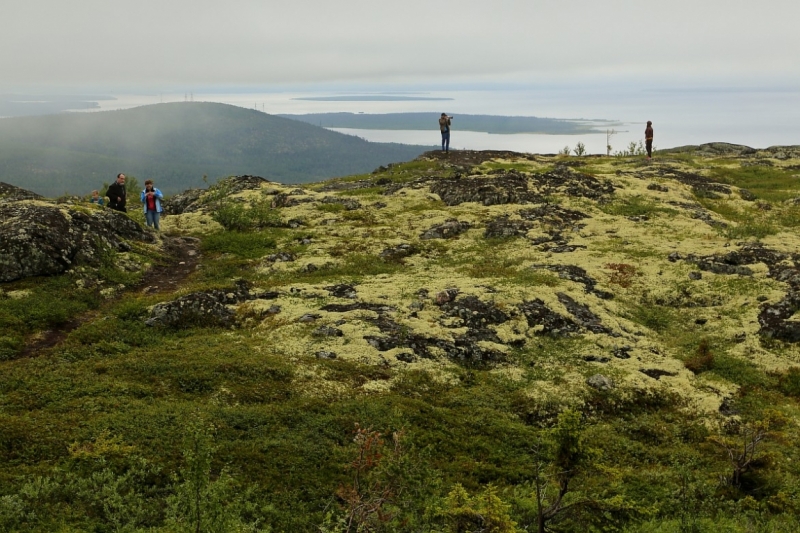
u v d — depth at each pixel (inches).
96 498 506.0
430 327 991.0
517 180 2037.4
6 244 1100.5
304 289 1182.3
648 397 844.6
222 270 1352.1
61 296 1061.8
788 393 861.8
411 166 2714.1
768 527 538.3
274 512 532.4
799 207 1877.5
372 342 935.7
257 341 946.7
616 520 544.7
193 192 2256.4
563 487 500.1
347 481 597.3
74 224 1253.1
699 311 1112.2
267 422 694.5
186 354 874.8
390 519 440.1
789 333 983.6
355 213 1839.3
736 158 2886.3
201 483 437.7
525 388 857.5
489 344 964.6
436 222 1689.2
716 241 1411.2
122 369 810.2
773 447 712.4
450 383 860.0
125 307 1046.4
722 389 858.1
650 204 1825.8
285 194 2080.5
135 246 1376.7
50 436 606.9
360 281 1244.5
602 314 1074.1
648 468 682.2
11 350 860.0
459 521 466.9
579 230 1569.9
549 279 1197.1
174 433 637.9
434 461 661.3
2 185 1820.9
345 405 746.8
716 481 644.1
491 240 1544.0
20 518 469.7
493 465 673.0
